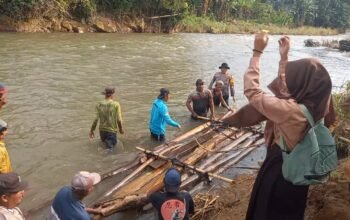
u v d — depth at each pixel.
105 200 5.22
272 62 18.77
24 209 5.18
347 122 5.72
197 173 5.78
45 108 9.47
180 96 11.23
